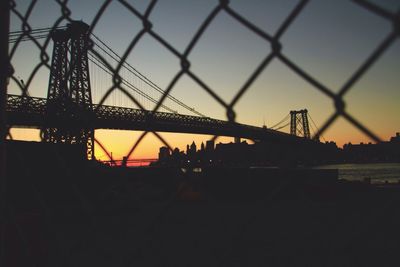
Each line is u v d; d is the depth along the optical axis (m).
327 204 9.01
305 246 7.05
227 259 0.70
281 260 6.35
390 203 0.49
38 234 1.71
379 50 0.42
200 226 8.65
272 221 9.22
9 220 1.18
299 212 8.73
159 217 0.84
